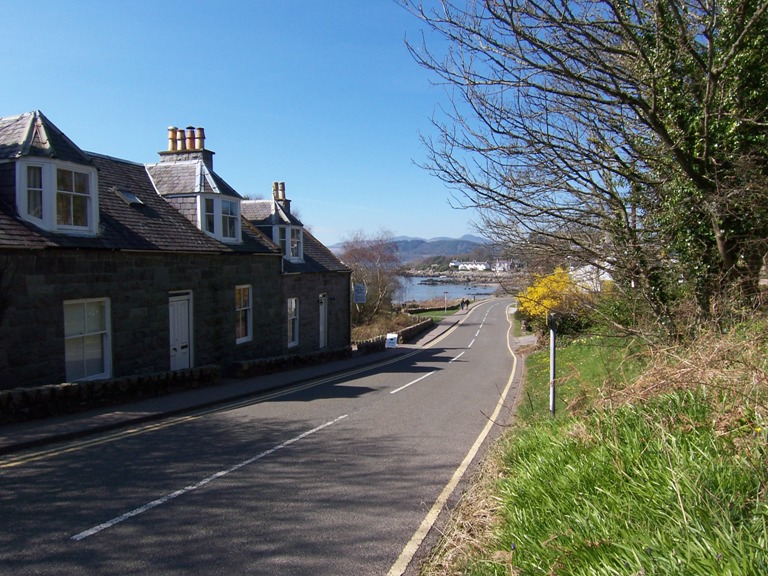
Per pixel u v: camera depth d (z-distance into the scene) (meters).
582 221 8.38
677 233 8.31
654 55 7.20
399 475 7.05
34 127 11.58
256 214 23.25
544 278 9.36
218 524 5.34
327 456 7.91
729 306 7.27
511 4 6.01
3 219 10.45
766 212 7.45
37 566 4.42
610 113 7.74
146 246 13.63
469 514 5.29
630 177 7.83
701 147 7.61
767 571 2.55
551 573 3.22
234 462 7.50
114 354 12.72
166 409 10.87
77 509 5.66
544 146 7.50
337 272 26.92
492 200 7.89
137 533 5.09
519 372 20.64
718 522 3.04
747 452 3.75
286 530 5.23
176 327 15.08
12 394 9.20
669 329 7.97
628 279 8.78
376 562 4.61
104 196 14.45
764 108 7.50
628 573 2.82
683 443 4.16
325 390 14.98
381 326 41.06
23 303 10.45
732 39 7.02
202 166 17.39
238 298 18.41
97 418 9.79
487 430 9.95
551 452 5.05
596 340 15.05
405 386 16.23
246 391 13.64
